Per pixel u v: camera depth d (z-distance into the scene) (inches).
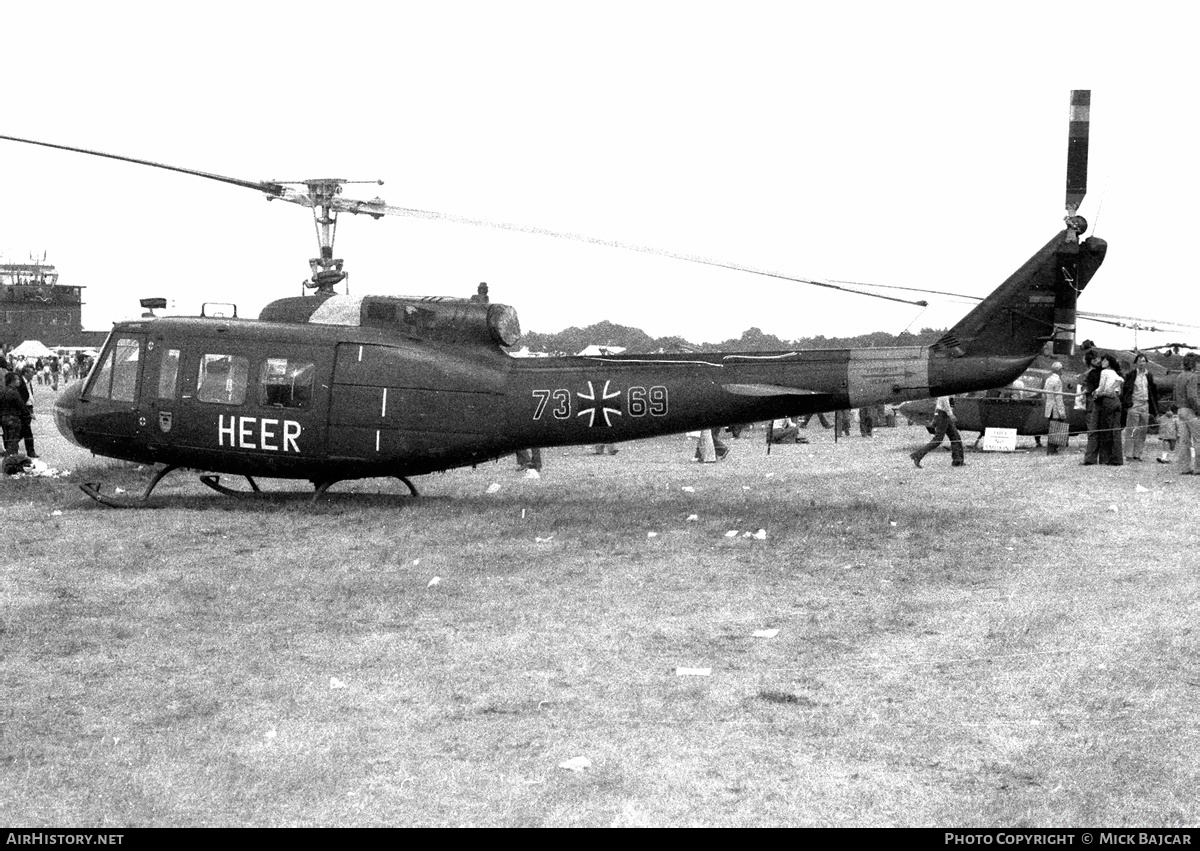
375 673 319.3
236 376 618.2
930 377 579.5
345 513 597.9
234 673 318.3
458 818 225.9
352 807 230.8
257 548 504.7
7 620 372.5
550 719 282.8
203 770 248.5
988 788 240.7
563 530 549.6
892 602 407.2
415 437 602.2
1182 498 666.2
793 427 1171.3
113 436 638.5
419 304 619.5
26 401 827.4
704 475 828.6
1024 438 1183.6
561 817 226.2
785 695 300.7
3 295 4352.9
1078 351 1107.3
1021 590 426.0
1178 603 402.0
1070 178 581.3
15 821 222.8
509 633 363.6
